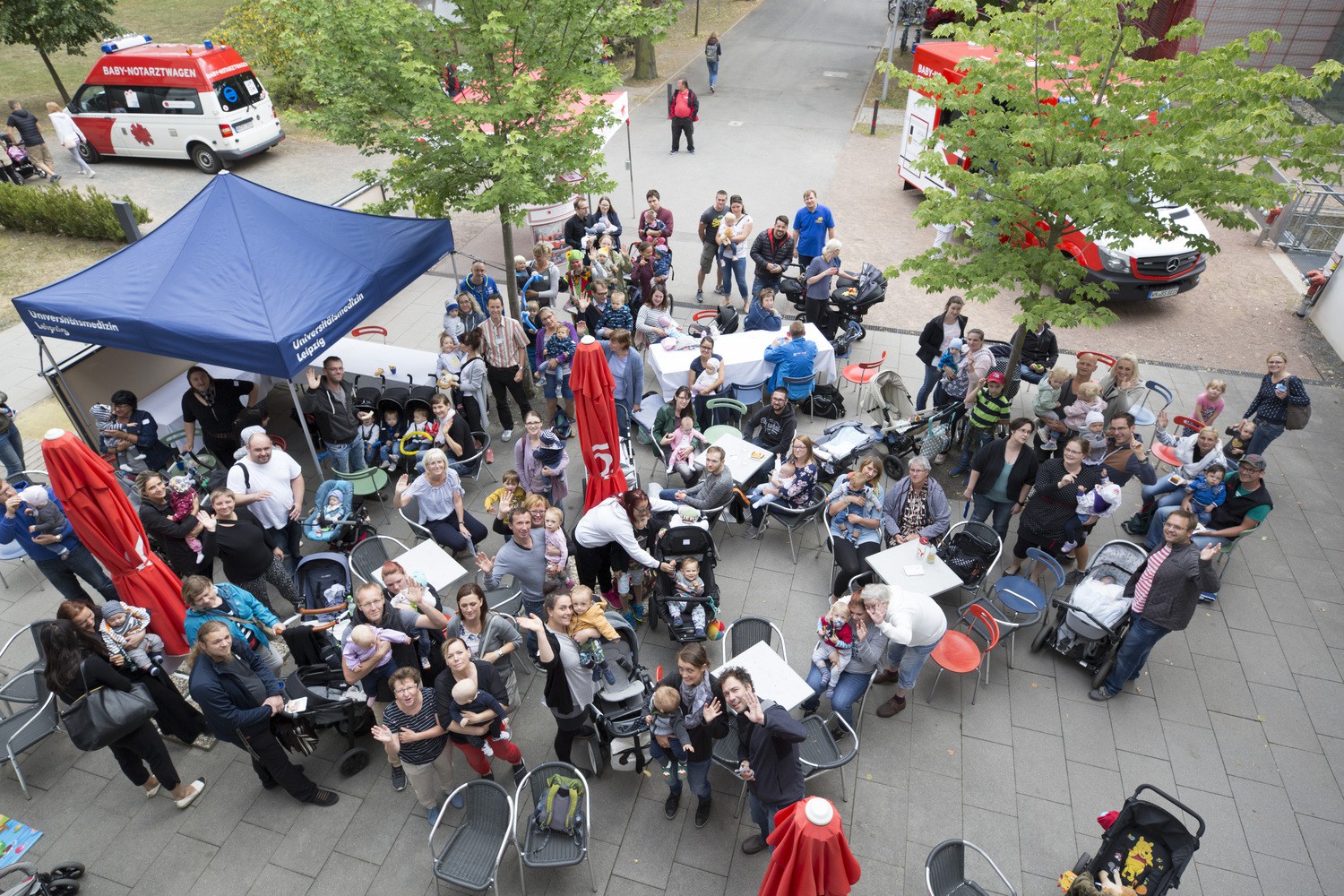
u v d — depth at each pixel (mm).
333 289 8906
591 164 10766
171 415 10305
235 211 9062
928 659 7832
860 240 16359
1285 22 22359
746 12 36906
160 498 7449
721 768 6836
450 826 6344
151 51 18734
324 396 9070
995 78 8508
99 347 9727
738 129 22719
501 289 14602
